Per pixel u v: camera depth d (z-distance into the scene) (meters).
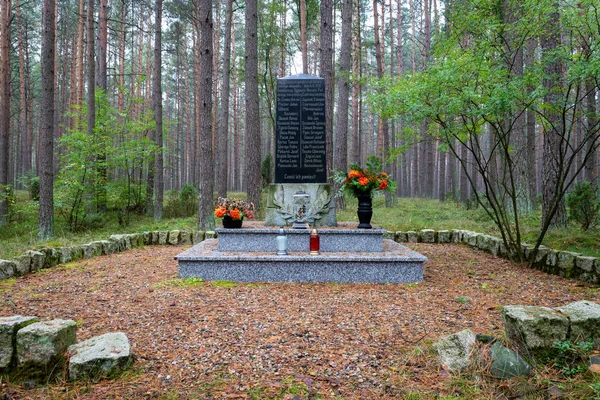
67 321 3.13
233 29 24.77
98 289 5.43
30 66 27.48
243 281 5.97
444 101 6.20
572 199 8.75
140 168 14.84
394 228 10.97
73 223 11.87
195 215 15.51
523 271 6.63
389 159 9.29
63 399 2.55
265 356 3.21
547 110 7.21
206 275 6.04
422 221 12.77
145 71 30.80
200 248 7.00
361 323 4.00
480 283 5.78
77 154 11.98
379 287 5.61
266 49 20.97
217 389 2.68
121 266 7.04
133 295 5.12
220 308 4.55
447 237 10.09
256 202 13.65
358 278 5.95
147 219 14.67
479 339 3.13
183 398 2.56
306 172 7.72
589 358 2.79
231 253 6.37
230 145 39.84
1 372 2.80
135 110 23.45
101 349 2.98
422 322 4.02
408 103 6.36
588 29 5.73
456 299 4.89
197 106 25.64
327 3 13.86
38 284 5.72
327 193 7.57
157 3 15.34
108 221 13.59
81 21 19.20
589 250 6.93
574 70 5.50
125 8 24.25
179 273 6.06
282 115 7.75
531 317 2.95
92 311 4.43
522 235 8.71
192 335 3.68
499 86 5.83
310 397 2.58
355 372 2.93
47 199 9.79
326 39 14.01
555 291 5.28
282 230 6.24
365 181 6.66
